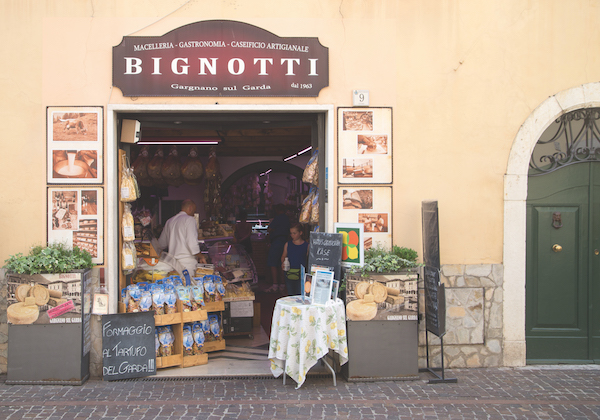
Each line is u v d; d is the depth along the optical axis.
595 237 5.28
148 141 8.52
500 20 5.11
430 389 4.45
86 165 4.82
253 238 11.42
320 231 5.18
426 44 5.07
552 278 5.28
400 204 5.06
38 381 4.47
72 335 4.49
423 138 5.08
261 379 4.71
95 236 4.81
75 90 4.82
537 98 5.14
